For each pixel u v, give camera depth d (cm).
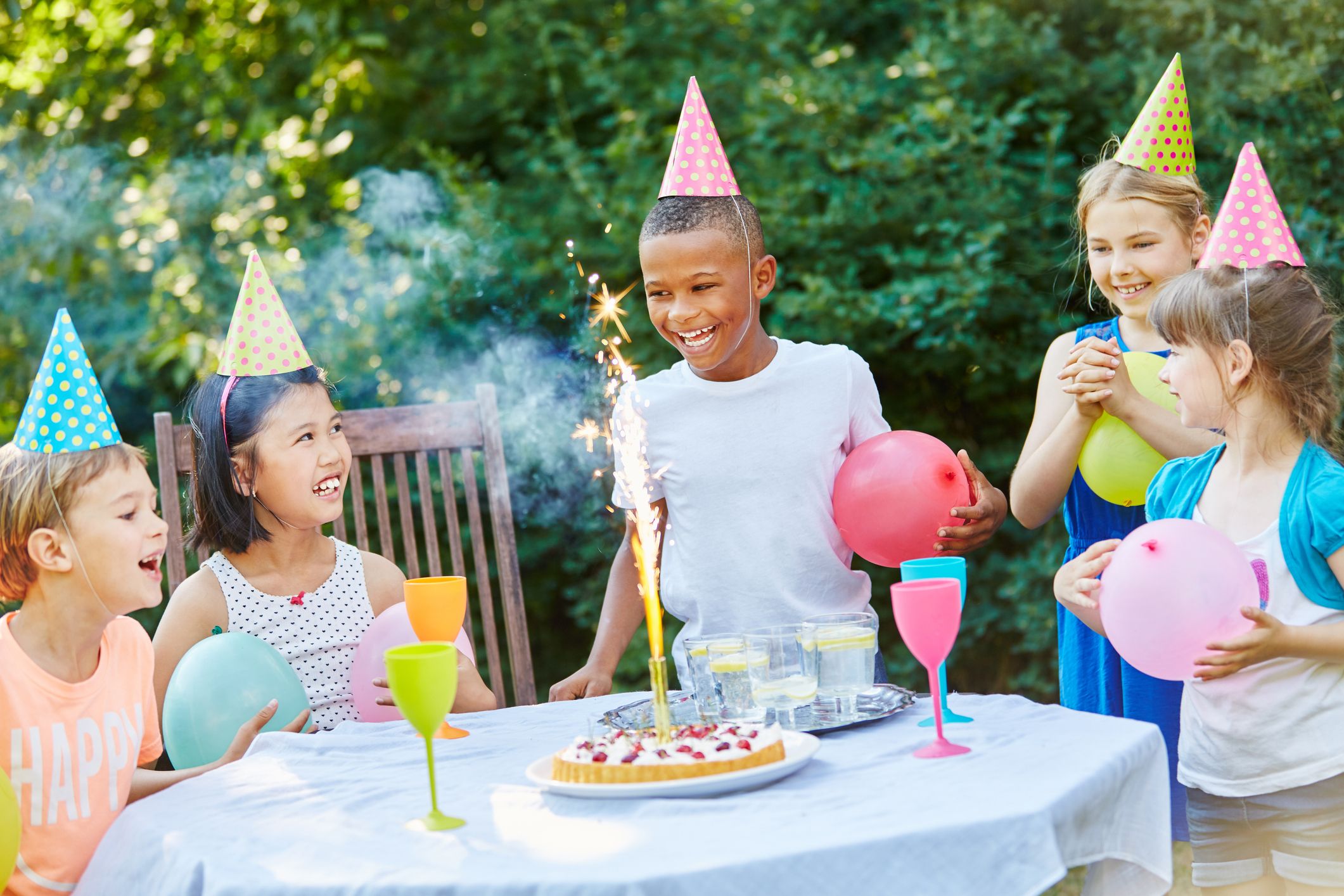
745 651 183
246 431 247
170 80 552
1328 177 421
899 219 464
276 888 131
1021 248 455
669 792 149
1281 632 178
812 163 484
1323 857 189
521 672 298
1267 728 191
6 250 490
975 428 490
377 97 558
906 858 129
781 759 158
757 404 241
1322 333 198
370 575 266
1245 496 199
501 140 551
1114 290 249
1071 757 154
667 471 243
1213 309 196
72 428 194
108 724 197
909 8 518
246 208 505
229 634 221
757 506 238
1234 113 439
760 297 243
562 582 502
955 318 446
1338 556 185
